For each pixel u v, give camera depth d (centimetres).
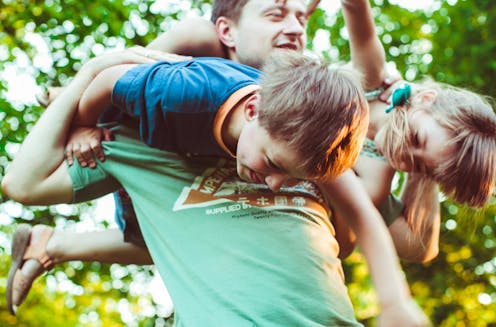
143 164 227
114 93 218
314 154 190
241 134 199
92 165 233
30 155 233
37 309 818
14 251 285
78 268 812
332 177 199
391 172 266
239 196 217
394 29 872
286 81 195
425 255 280
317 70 200
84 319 826
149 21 815
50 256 281
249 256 209
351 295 760
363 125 199
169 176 224
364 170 265
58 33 802
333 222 251
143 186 226
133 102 214
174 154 224
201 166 222
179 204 220
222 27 265
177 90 204
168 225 219
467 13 849
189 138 211
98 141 233
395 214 275
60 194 234
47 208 759
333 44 828
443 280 778
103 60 234
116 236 278
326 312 207
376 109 272
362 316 757
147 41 796
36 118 786
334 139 192
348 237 256
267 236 212
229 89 203
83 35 800
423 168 255
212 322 204
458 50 838
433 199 277
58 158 234
